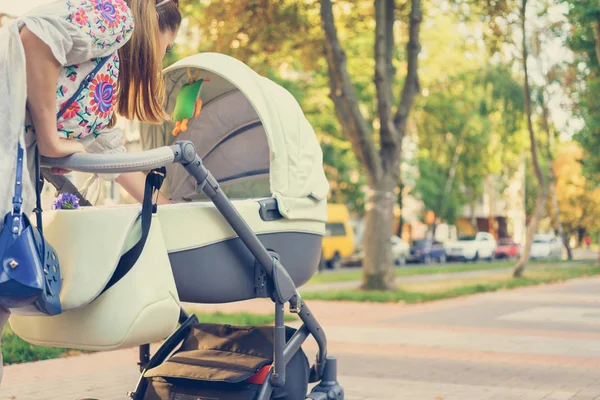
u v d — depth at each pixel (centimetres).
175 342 394
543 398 583
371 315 1279
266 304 1456
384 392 602
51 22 255
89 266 279
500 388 623
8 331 859
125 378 662
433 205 4722
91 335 285
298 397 373
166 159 293
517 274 2528
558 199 6028
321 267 3572
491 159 4375
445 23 3206
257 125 404
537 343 909
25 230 248
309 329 380
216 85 391
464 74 3212
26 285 243
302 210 372
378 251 1802
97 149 321
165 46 321
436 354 817
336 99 1753
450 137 4234
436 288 1923
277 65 1920
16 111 252
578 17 2097
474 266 3603
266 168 408
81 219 283
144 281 288
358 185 4034
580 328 1073
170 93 395
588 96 2606
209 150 415
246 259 344
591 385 641
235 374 345
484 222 7144
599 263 3956
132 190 361
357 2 1869
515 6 1989
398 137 1800
